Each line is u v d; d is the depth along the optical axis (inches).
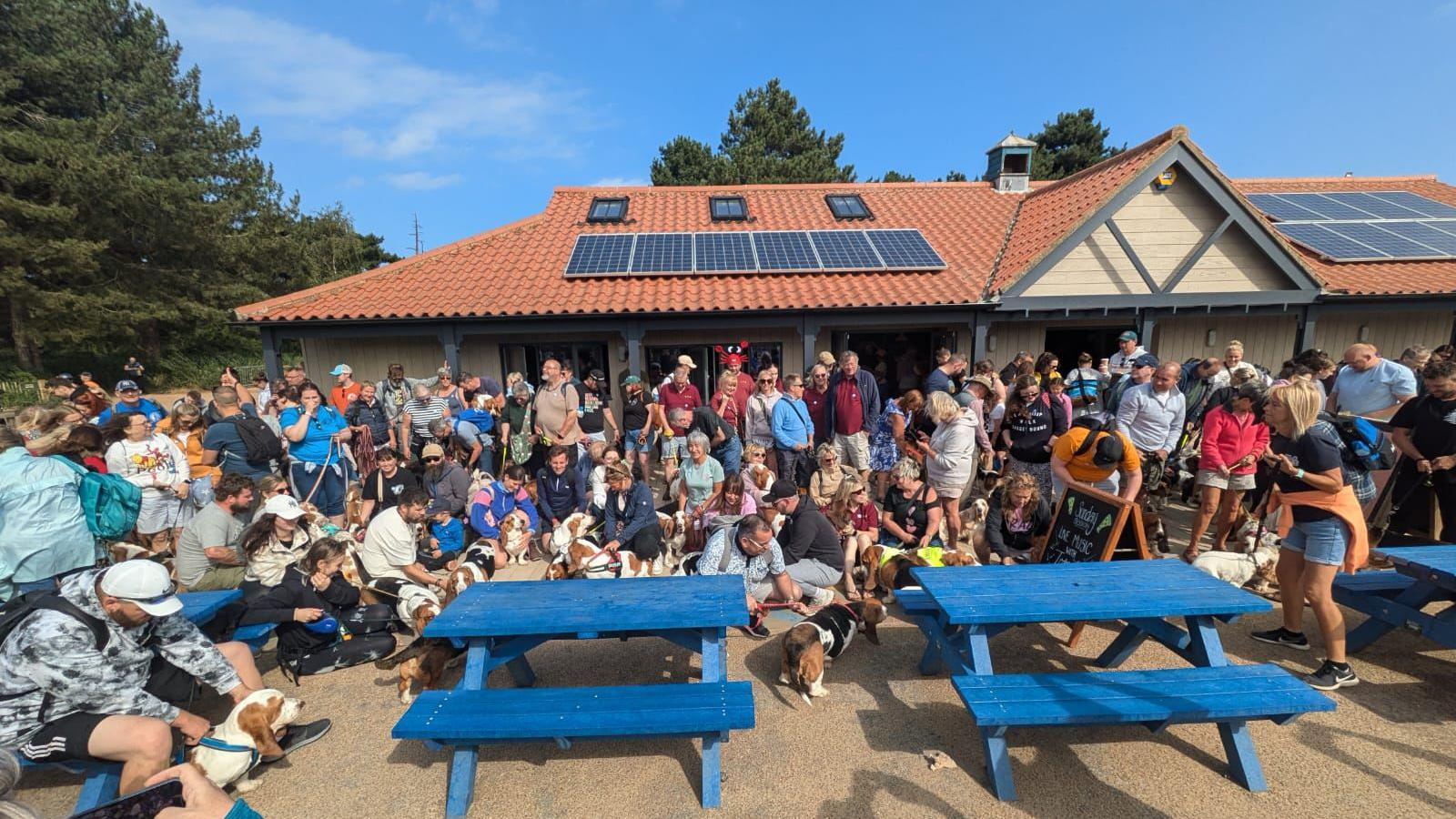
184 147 1007.0
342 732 136.0
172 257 981.8
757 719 136.9
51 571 158.9
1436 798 107.5
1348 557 139.4
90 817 79.4
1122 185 383.6
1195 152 380.8
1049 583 138.3
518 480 248.7
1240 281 395.2
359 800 115.5
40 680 104.9
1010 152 564.7
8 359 871.7
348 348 402.3
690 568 199.2
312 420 260.8
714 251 430.6
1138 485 173.8
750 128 1347.2
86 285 876.0
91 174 761.6
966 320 388.2
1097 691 113.0
